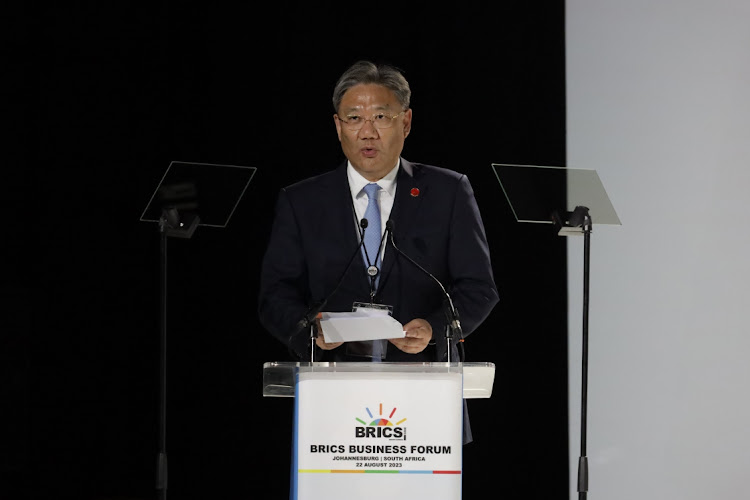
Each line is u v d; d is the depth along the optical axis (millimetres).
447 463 7246
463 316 9680
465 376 7773
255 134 13836
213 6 13875
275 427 13711
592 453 12883
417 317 9945
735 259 12789
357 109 10000
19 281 13758
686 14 13062
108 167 13828
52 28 13852
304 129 13812
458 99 13633
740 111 12914
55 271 13773
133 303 13758
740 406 12711
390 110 10000
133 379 13711
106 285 13773
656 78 13070
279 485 13672
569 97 13383
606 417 12883
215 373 13750
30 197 13797
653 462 12766
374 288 9773
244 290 13789
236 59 13852
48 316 13734
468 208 10273
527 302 13438
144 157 13828
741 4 13008
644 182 12961
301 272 10273
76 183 13812
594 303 12992
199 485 13680
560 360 13336
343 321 8047
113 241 13773
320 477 7254
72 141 13828
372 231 10102
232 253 13812
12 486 13656
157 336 13750
